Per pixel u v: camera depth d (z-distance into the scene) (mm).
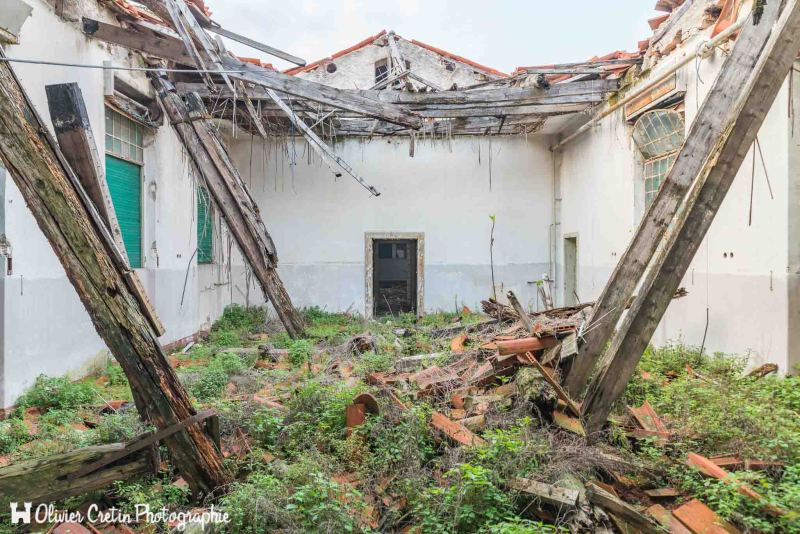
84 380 6293
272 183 12508
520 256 12711
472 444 3781
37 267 5496
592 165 10422
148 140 8312
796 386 4828
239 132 11789
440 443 4020
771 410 4156
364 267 12625
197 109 8297
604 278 9844
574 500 3006
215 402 4867
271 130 11273
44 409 5133
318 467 3518
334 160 8836
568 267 12250
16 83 2998
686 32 7047
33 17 5543
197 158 8414
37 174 2965
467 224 12688
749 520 2770
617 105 8930
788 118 5352
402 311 14422
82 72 6453
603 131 9820
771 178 5590
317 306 12586
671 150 7750
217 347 8898
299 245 12562
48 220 2994
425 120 10992
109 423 4156
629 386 5145
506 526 2762
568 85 8945
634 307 4203
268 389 5809
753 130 3926
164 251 8711
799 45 3836
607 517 2947
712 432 3902
